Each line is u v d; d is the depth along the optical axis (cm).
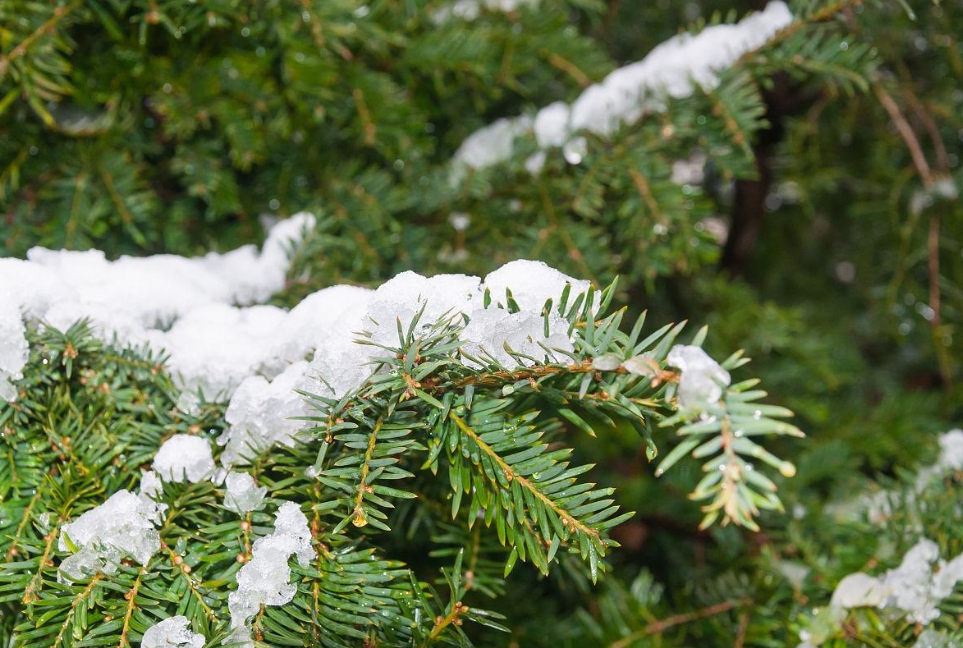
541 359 76
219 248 109
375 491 77
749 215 167
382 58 116
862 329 179
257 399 81
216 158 108
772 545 105
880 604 89
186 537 78
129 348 85
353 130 110
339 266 106
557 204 110
